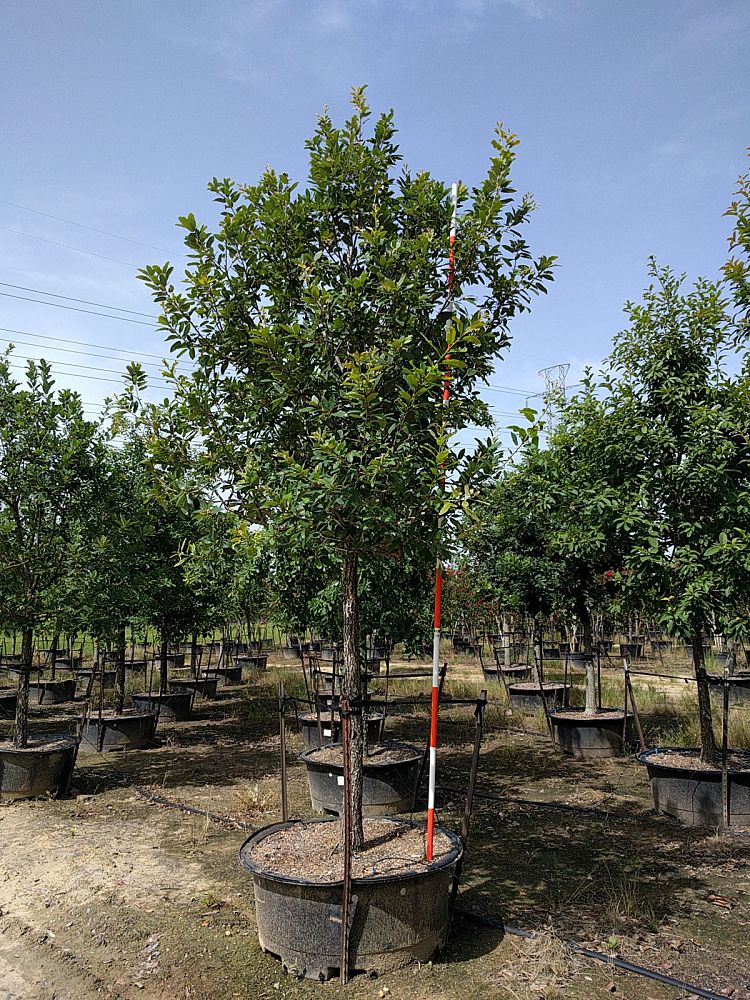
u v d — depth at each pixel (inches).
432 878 142.2
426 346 165.0
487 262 174.1
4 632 285.0
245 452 169.0
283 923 139.7
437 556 151.3
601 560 275.4
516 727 409.7
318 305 153.1
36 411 284.5
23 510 292.7
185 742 378.3
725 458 225.0
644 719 396.5
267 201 173.0
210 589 423.2
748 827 228.1
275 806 255.8
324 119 179.5
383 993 131.5
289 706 483.2
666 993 132.2
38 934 156.4
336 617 290.8
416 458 144.7
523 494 370.6
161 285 168.1
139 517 303.1
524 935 153.3
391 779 245.4
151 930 155.9
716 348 247.1
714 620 234.2
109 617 298.0
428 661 772.6
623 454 243.9
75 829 229.6
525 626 697.0
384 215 174.2
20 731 279.1
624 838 221.1
